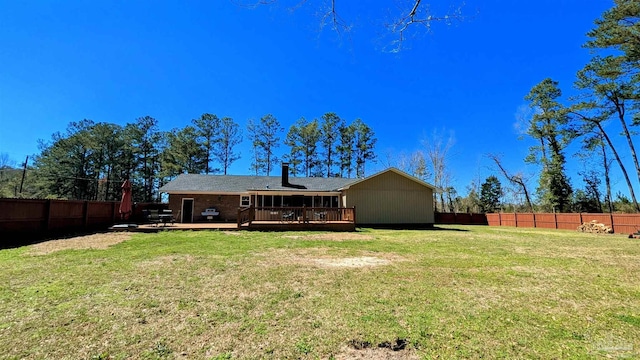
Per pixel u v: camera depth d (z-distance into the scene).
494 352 2.61
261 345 2.71
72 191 33.78
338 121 35.97
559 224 19.23
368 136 36.25
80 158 34.12
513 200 31.91
